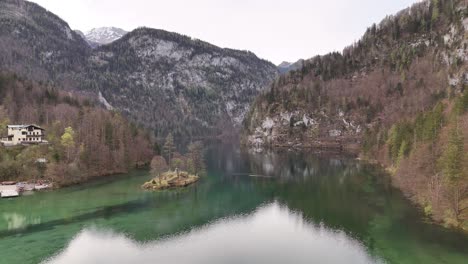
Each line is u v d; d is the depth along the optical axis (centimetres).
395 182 11088
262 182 12356
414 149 10219
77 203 9212
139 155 16175
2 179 10894
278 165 16762
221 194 10488
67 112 17412
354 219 7669
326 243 6419
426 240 6216
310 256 5869
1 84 19775
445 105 12488
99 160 13300
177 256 5909
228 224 7619
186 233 7031
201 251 6125
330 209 8544
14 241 6475
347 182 11825
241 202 9500
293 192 10650
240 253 6044
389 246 6100
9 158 11494
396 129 14112
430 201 7819
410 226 6925
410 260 5525
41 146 12231
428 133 9669
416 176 9056
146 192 10606
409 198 9038
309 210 8538
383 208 8306
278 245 6375
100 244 6394
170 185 11412
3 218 7856
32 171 11212
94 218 7950
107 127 14662
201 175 13712
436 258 5534
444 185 7162
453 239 6216
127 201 9538
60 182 11175
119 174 13512
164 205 9150
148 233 7012
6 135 14025
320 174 13750
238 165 16912
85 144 13062
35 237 6700
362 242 6378
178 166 13288
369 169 14388
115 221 7750
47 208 8675
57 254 5909
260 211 8588
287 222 7681
